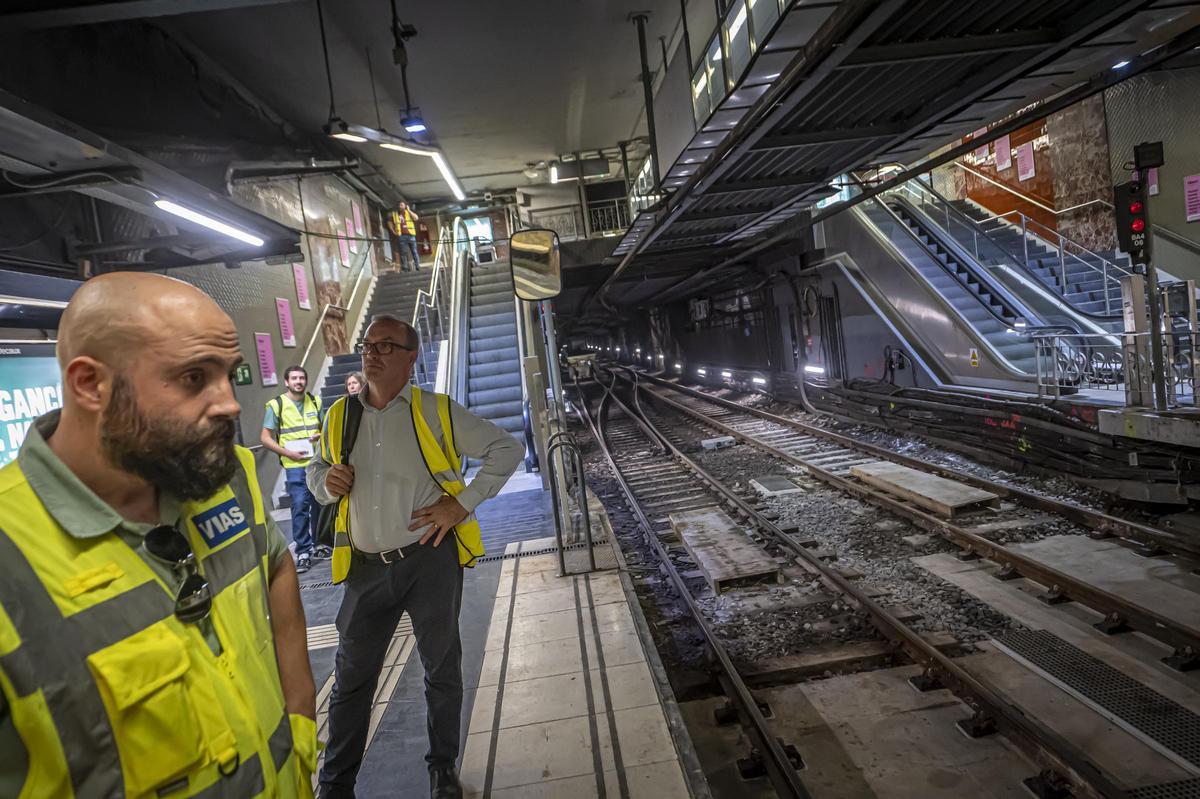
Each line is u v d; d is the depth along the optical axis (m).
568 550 6.36
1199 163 12.05
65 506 0.99
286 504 10.31
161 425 1.02
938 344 11.59
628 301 28.20
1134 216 6.64
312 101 13.60
